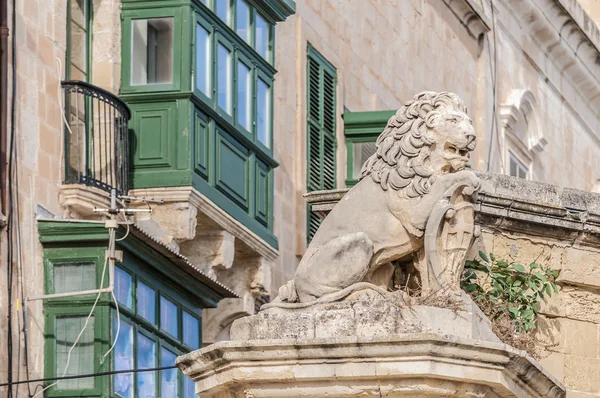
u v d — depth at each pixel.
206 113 34.19
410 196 17.33
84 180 31.39
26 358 29.94
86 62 33.38
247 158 35.59
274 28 37.06
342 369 16.20
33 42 31.20
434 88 46.16
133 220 32.94
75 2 33.00
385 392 16.19
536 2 50.28
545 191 21.36
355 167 41.38
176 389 32.78
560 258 21.20
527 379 16.69
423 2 45.84
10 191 30.16
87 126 31.69
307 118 40.12
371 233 17.39
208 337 36.25
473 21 47.91
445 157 17.39
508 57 49.53
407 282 17.55
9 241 30.00
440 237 17.30
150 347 31.98
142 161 33.44
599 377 21.23
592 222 21.23
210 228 34.50
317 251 17.31
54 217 31.03
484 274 20.66
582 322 21.30
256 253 36.03
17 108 30.55
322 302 16.98
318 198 21.22
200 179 33.69
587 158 53.94
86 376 29.62
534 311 20.83
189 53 33.62
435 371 16.09
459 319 16.52
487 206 20.80
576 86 53.28
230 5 35.28
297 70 39.97
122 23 33.75
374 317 16.41
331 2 41.56
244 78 35.59
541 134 50.47
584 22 52.78
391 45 44.16
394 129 17.64
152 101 33.56
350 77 42.16
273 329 16.53
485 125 48.09
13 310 29.88
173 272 32.66
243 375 16.39
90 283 30.48
